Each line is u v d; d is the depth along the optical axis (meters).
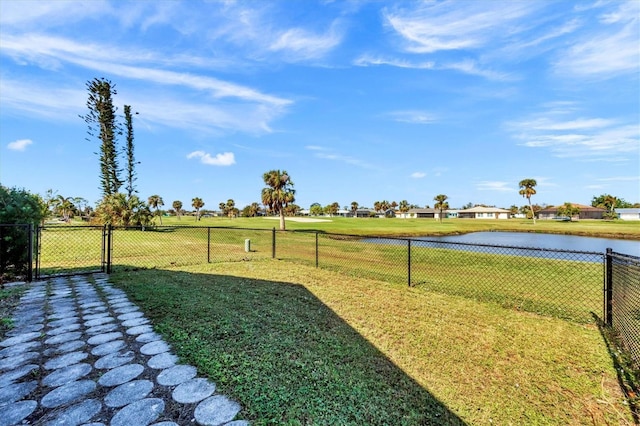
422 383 2.60
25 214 6.79
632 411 2.26
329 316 4.31
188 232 22.94
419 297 5.42
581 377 2.74
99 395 2.32
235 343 3.32
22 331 3.64
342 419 2.08
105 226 7.69
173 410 2.14
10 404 2.19
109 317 4.14
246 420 2.04
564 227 40.25
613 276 4.11
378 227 38.91
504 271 8.10
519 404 2.33
